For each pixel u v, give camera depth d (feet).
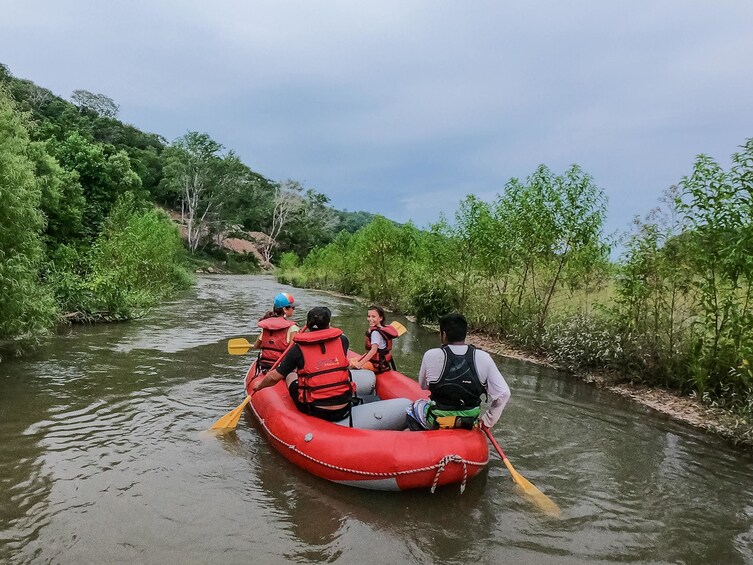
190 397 19.57
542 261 32.48
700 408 20.79
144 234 54.65
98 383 20.65
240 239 191.11
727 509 12.96
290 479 13.39
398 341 35.01
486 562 10.18
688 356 22.68
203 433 16.15
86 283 36.04
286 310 19.43
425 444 12.73
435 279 43.78
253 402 17.78
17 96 166.71
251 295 65.36
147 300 44.60
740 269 19.88
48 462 13.58
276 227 207.72
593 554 10.69
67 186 46.85
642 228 24.59
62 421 16.47
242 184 171.63
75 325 33.37
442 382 13.29
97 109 231.50
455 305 41.37
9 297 22.98
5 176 22.93
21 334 25.79
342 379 14.69
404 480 12.54
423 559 10.15
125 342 28.73
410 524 11.47
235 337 31.86
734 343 20.47
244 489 12.71
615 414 20.21
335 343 14.82
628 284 25.11
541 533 11.40
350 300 66.69
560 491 13.56
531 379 25.17
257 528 10.99
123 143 196.34
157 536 10.50
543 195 31.45
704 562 10.63
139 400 18.84
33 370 22.12
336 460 13.05
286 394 16.89
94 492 12.16
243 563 9.75
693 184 20.76
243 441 15.72
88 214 54.75
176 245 72.08
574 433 17.94
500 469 14.78
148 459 14.10
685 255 22.41
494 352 31.55
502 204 34.73
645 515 12.49
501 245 35.22
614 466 15.33
